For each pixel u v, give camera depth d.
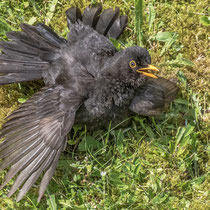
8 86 10.75
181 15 11.50
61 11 11.55
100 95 9.53
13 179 9.70
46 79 10.05
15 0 11.51
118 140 10.09
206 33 11.36
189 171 10.00
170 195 9.73
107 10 11.02
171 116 10.54
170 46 11.23
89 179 9.79
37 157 8.94
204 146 10.28
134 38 11.32
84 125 9.81
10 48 10.25
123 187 9.56
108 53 9.90
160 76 10.88
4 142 9.10
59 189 9.72
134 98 9.94
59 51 10.12
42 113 9.21
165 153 9.94
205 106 10.80
